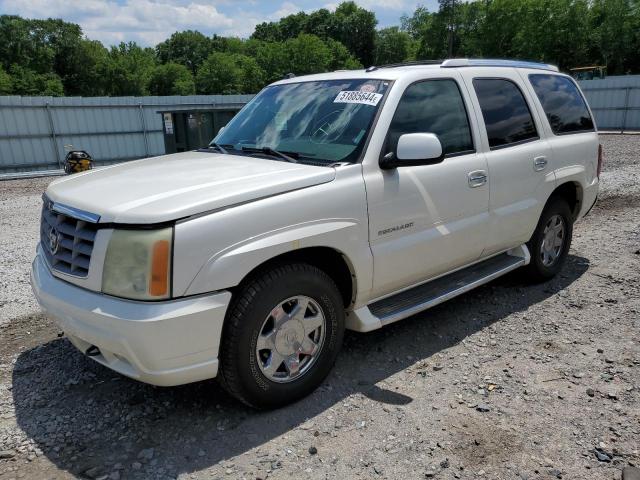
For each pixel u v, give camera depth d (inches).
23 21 3538.4
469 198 165.6
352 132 145.3
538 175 191.6
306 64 3567.9
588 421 124.6
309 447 117.6
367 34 4741.6
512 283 214.1
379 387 140.8
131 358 110.1
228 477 109.1
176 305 108.8
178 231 108.7
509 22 2524.6
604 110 1189.1
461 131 167.2
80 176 148.4
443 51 2824.8
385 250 143.6
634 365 148.9
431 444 117.6
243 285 120.3
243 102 1047.0
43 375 150.3
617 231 285.7
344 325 139.6
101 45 3880.4
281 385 128.7
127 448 118.5
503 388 139.1
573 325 175.2
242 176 129.6
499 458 112.9
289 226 122.9
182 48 5017.2
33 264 142.6
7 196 560.4
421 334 171.2
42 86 3307.1
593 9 2458.2
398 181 144.9
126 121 929.5
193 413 131.0
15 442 120.9
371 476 108.6
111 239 111.1
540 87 203.9
